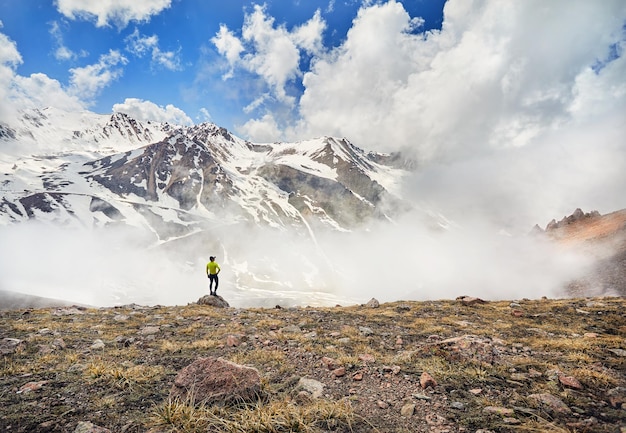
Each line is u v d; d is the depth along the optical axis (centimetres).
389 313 1822
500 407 629
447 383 754
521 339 1194
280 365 912
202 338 1221
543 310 1783
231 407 617
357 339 1221
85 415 594
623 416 597
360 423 577
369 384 767
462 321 1568
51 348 1013
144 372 828
